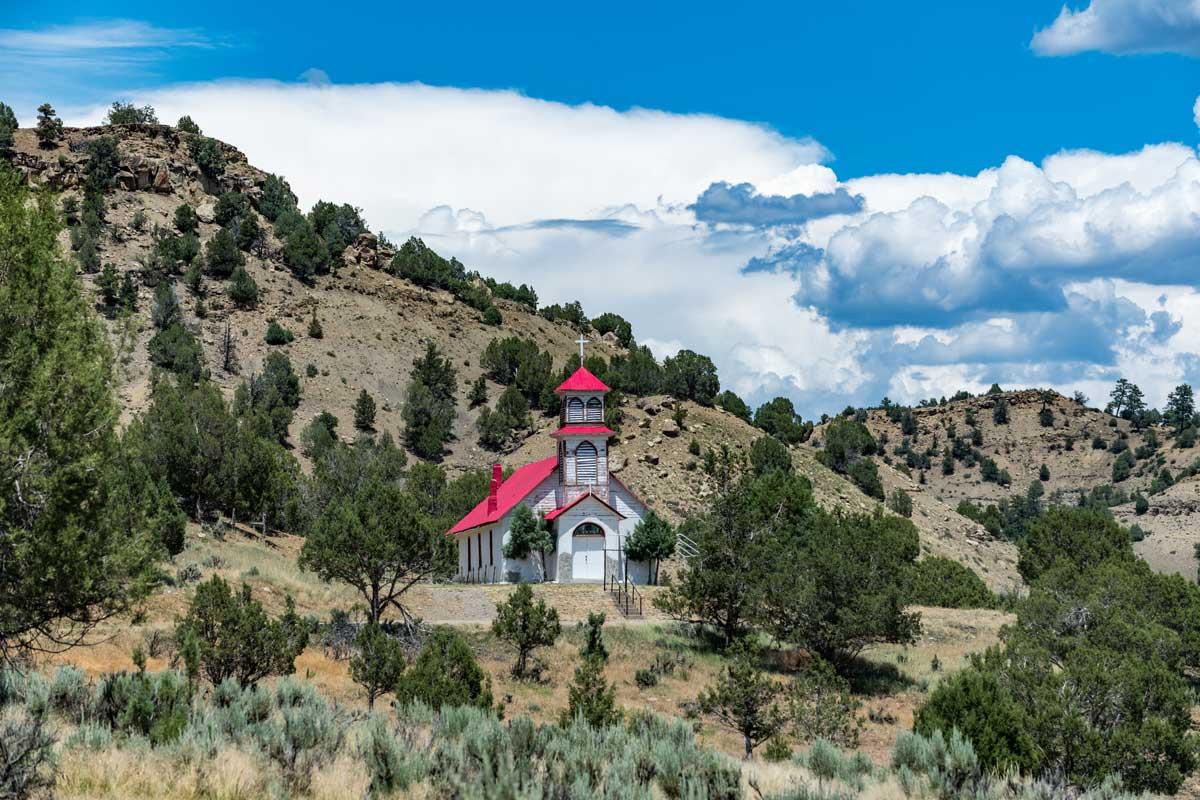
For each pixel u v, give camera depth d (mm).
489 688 38531
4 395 23641
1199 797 38281
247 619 38438
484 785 20359
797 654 60000
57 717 25250
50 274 24812
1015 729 36031
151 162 193750
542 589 71125
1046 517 83688
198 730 24266
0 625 24188
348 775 22078
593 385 77750
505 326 196125
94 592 24641
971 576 89750
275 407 143375
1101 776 36688
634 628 62750
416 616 61625
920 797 27219
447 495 101750
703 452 134250
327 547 54250
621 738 27906
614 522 75875
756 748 42500
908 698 53906
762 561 60375
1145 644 49375
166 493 63719
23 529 23062
